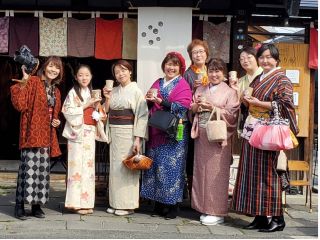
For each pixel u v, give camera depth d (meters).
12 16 8.27
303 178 8.41
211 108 6.24
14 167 9.70
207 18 8.28
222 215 6.36
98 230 5.89
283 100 5.88
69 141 6.57
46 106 6.23
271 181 5.98
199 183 6.43
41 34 8.32
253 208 6.00
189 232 5.96
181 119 6.40
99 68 10.22
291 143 5.82
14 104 6.12
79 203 6.55
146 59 8.00
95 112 6.61
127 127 6.53
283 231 6.16
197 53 6.68
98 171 7.55
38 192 6.22
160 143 6.48
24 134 6.18
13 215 6.50
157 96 6.46
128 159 6.41
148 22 7.96
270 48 6.03
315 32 8.38
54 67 6.32
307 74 8.40
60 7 8.26
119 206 6.60
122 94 6.54
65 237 5.56
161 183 6.44
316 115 9.57
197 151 6.47
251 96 6.04
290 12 7.68
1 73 10.83
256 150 6.03
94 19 8.30
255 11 8.41
